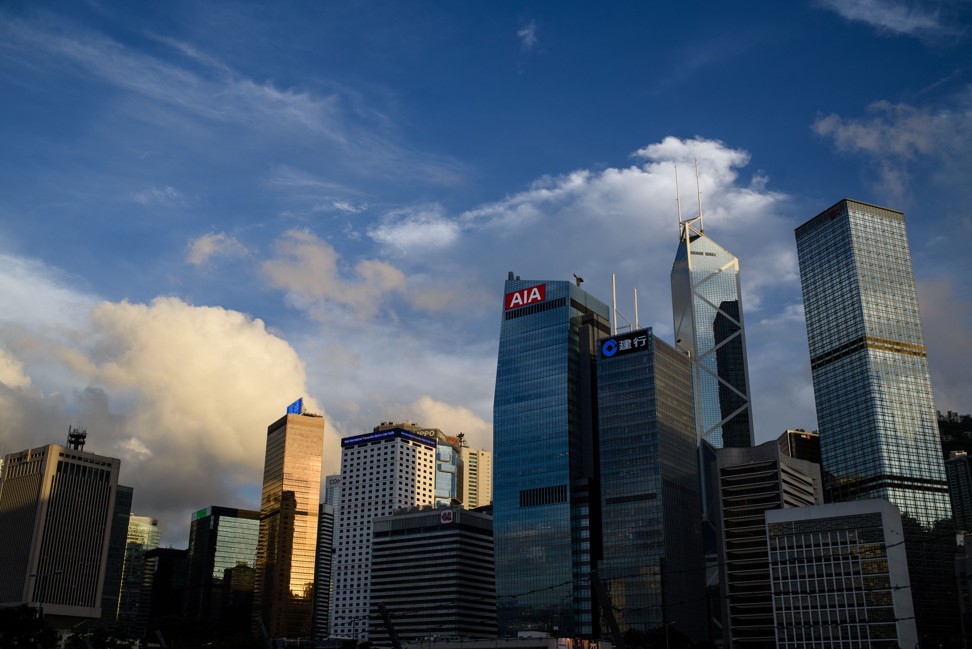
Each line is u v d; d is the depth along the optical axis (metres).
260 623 183.38
